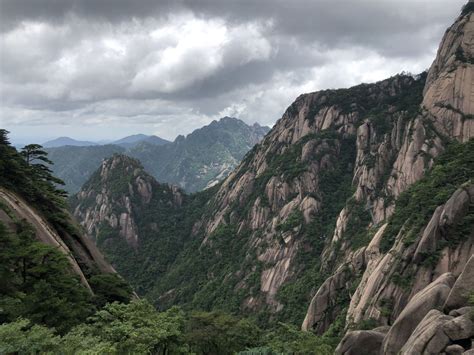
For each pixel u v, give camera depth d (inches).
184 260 7495.1
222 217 7322.8
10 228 1657.2
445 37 4872.0
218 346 2207.2
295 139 7121.1
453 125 4097.0
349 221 4520.2
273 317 4315.9
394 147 4785.9
